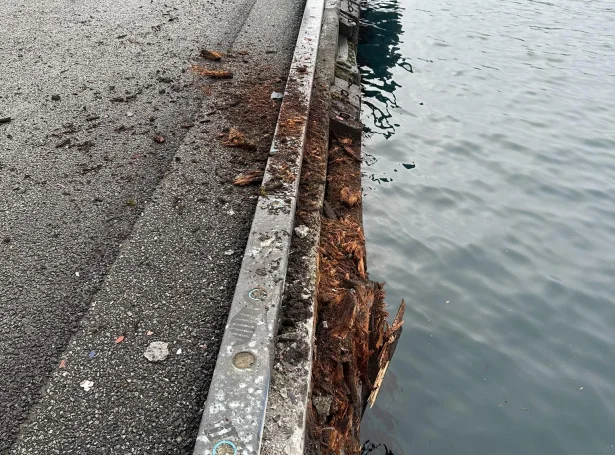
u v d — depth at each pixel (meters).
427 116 7.47
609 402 3.70
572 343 4.14
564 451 3.38
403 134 6.95
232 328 2.29
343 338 2.89
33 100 4.69
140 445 2.05
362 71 8.80
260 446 1.88
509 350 4.06
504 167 6.39
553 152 6.74
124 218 3.31
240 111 4.53
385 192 5.74
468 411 3.58
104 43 5.94
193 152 3.90
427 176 6.10
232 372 2.09
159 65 5.38
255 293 2.47
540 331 4.24
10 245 3.08
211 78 5.12
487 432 3.46
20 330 2.56
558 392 3.76
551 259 4.99
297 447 1.94
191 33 6.26
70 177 3.69
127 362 2.37
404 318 4.25
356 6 10.66
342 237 3.75
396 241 5.07
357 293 3.28
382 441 3.29
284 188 3.27
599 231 5.39
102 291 2.74
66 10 7.13
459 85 8.51
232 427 1.89
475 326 4.24
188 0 7.55
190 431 2.10
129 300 2.69
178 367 2.35
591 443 3.44
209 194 3.45
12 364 2.39
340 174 4.82
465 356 3.98
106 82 5.02
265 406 1.99
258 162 3.80
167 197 3.42
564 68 9.25
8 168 3.76
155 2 7.47
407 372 3.82
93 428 2.11
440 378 3.80
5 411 2.19
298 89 4.53
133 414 2.16
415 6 12.19
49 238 3.15
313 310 2.57
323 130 4.29
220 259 2.94
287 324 2.47
